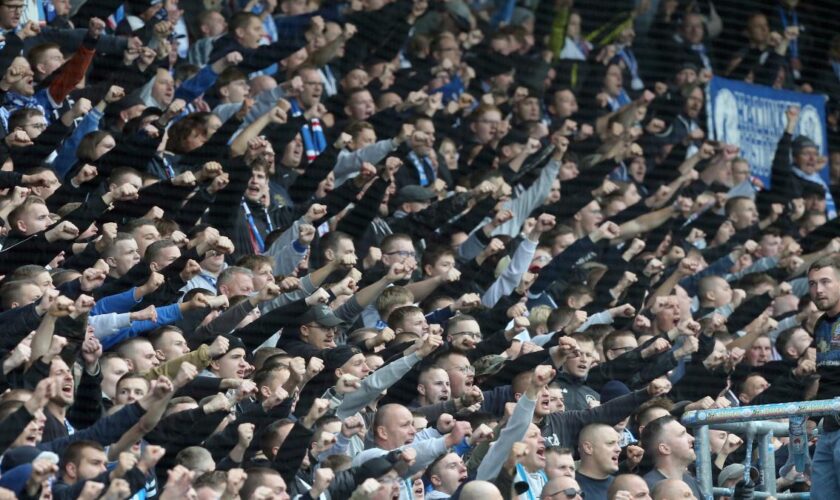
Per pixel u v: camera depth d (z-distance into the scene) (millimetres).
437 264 36844
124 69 37625
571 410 32031
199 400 26875
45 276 27531
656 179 51250
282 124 39469
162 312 28516
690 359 37719
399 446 27547
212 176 32500
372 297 32500
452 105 47250
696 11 55594
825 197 56000
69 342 25750
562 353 32375
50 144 32438
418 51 51062
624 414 31188
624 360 34562
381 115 43594
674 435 29266
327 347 31109
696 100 54281
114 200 31234
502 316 35656
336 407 28859
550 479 28234
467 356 33188
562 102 52469
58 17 39156
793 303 45094
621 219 45406
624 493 27422
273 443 26078
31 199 29703
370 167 36500
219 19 43906
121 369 26438
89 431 24188
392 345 31625
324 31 46812
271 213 36469
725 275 45344
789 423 29594
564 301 38344
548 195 43969
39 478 21359
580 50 54375
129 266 29766
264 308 32250
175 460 25031
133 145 33688
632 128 51312
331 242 35125
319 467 26328
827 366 29594
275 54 42312
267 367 28141
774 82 56344
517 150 46625
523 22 54281
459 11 53062
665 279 43438
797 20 57188
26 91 33719
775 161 53656
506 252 39812
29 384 24906
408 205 39625
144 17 41594
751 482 29438
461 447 29516
